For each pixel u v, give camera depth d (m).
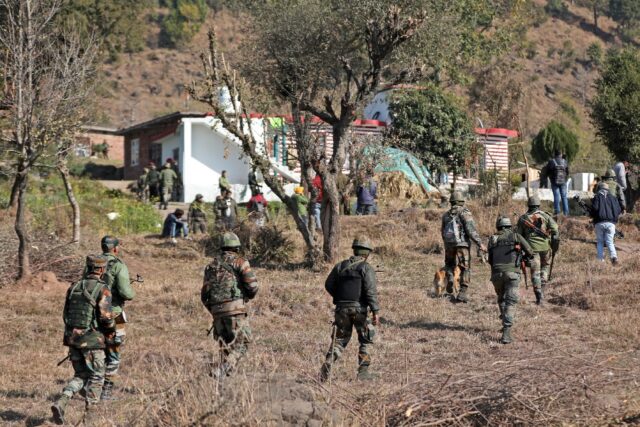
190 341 32.09
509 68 120.94
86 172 109.94
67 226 59.31
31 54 42.16
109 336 21.72
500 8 116.62
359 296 24.69
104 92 138.75
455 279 37.69
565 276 43.25
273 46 54.00
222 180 73.19
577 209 67.06
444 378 20.47
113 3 131.88
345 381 24.89
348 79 50.38
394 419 19.16
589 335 31.78
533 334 32.03
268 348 29.88
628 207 65.00
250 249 51.59
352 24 53.56
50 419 22.16
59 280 44.34
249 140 49.66
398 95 84.25
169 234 58.78
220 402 18.12
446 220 37.94
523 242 31.06
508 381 20.00
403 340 31.59
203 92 48.34
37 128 42.38
